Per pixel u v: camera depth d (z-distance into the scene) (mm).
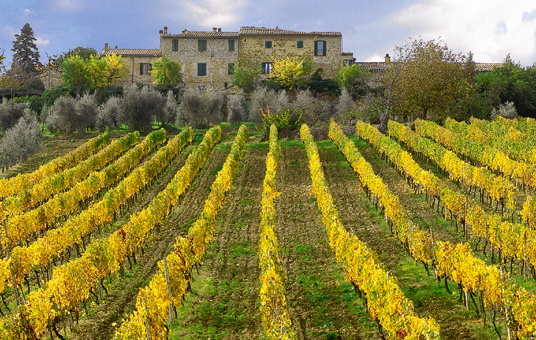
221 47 74938
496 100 67000
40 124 63906
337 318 15898
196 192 33875
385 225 25000
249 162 42062
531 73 70750
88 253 18141
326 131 52219
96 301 17766
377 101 54875
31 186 34719
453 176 31422
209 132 48344
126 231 21297
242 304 17406
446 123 51281
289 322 13453
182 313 16984
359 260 16469
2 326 13852
